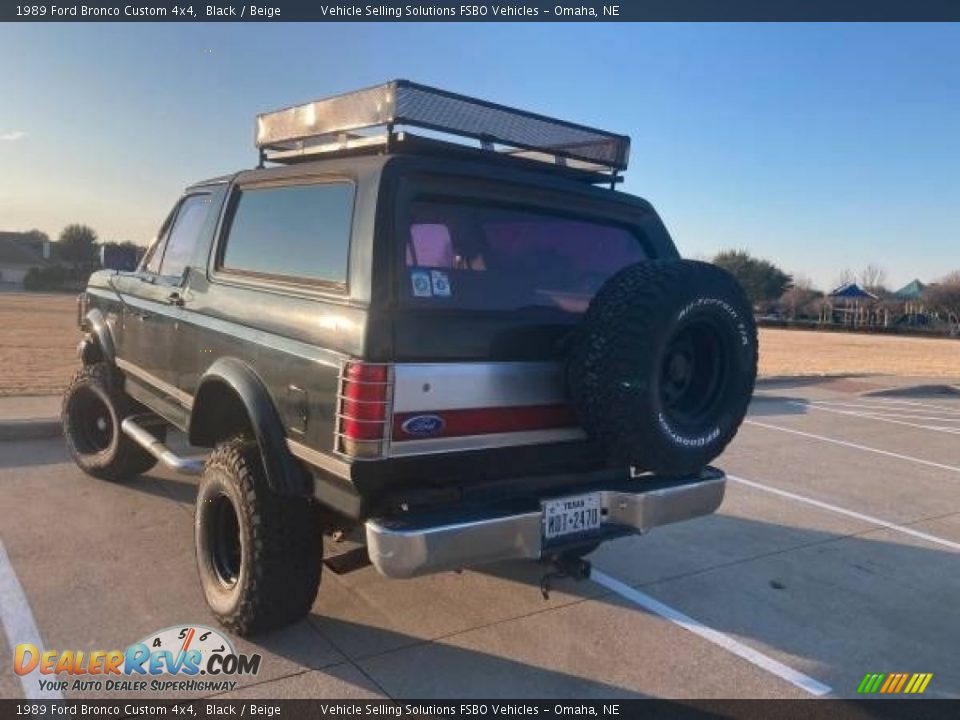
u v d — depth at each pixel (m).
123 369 5.46
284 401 3.36
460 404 3.11
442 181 3.37
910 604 4.48
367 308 2.99
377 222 3.12
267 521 3.44
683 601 4.35
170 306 4.65
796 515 6.14
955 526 6.06
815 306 83.81
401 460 2.99
